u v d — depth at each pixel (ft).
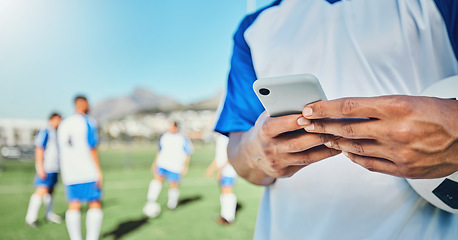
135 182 35.94
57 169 19.11
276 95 1.71
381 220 2.38
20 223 18.40
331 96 2.49
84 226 18.28
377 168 1.72
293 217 2.64
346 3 2.58
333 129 1.62
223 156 18.60
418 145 1.48
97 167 14.10
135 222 18.53
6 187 32.60
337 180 2.47
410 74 2.36
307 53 2.60
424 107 1.45
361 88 2.42
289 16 2.79
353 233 2.41
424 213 2.41
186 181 36.76
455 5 2.39
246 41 3.03
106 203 23.86
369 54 2.41
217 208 22.26
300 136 1.85
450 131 1.48
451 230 2.48
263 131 1.92
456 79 2.11
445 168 1.63
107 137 103.60
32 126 75.97
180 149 21.95
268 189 3.09
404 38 2.36
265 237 2.96
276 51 2.72
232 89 3.19
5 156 65.46
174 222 18.56
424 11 2.35
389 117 1.46
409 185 2.39
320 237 2.49
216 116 3.34
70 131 13.64
